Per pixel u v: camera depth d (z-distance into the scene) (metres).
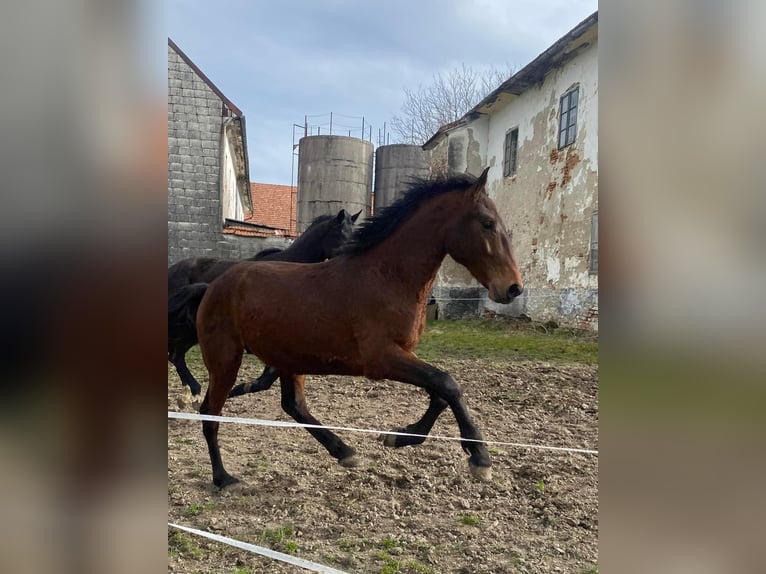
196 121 13.77
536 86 12.78
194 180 13.76
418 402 5.49
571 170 11.40
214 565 2.40
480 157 15.25
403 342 2.99
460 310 14.80
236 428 4.63
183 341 4.62
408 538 2.66
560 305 11.61
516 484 3.37
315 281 3.17
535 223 12.67
